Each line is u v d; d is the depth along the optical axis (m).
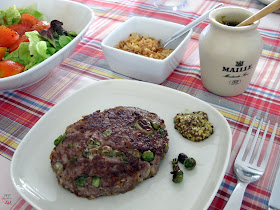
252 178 0.20
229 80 0.27
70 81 0.32
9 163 0.24
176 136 0.24
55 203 0.19
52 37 0.34
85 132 0.21
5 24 0.38
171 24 0.33
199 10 0.44
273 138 0.23
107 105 0.27
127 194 0.20
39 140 0.24
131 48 0.33
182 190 0.20
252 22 0.23
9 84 0.27
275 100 0.29
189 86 0.31
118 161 0.20
